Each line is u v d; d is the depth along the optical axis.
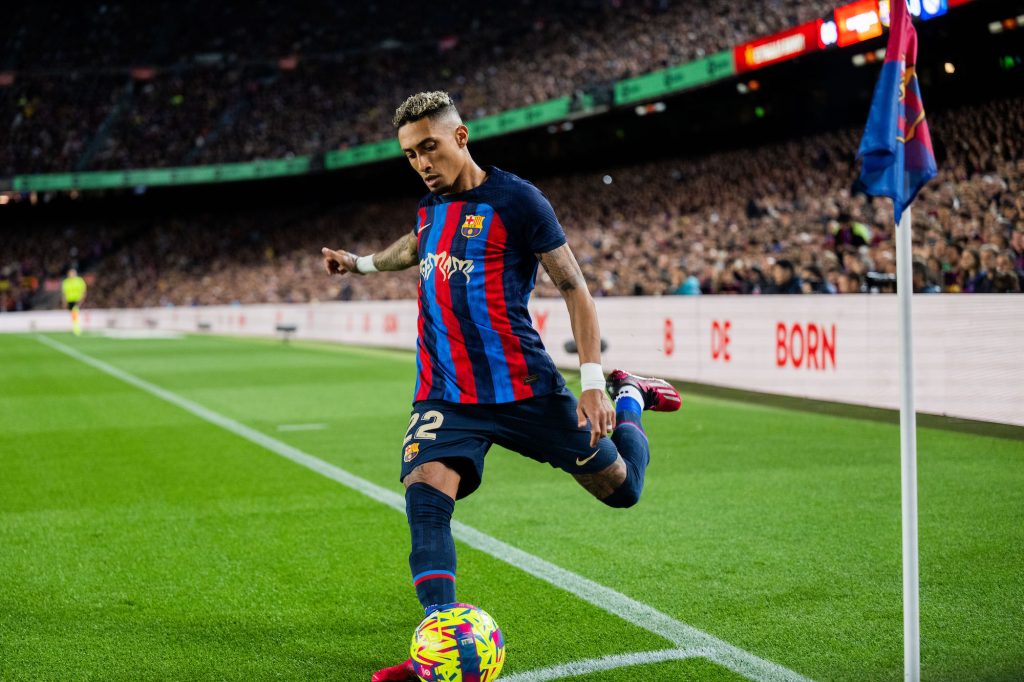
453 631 2.50
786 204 20.78
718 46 25.23
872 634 3.18
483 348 2.83
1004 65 18.16
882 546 4.27
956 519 4.72
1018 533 4.44
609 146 29.34
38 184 37.66
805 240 17.23
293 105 38.94
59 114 40.69
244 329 28.80
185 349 21.12
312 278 33.41
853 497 5.29
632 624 3.31
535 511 5.13
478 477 2.85
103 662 3.04
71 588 3.85
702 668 2.90
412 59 38.09
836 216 17.53
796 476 5.91
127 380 13.67
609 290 19.17
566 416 2.89
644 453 3.21
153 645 3.19
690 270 17.66
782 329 10.07
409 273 27.88
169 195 41.56
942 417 8.16
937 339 8.26
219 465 6.79
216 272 38.22
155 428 8.76
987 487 5.45
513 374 2.83
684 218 23.53
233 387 12.50
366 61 39.41
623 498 3.11
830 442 7.16
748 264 16.12
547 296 20.50
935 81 19.39
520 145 31.34
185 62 41.62
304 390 12.05
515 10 37.38
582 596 3.64
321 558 4.29
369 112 37.00
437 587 2.60
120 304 38.56
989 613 3.36
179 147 38.78
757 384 10.47
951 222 13.57
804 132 23.88
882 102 2.48
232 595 3.74
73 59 42.09
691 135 27.08
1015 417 7.56
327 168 34.66
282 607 3.59
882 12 15.84
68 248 41.28
